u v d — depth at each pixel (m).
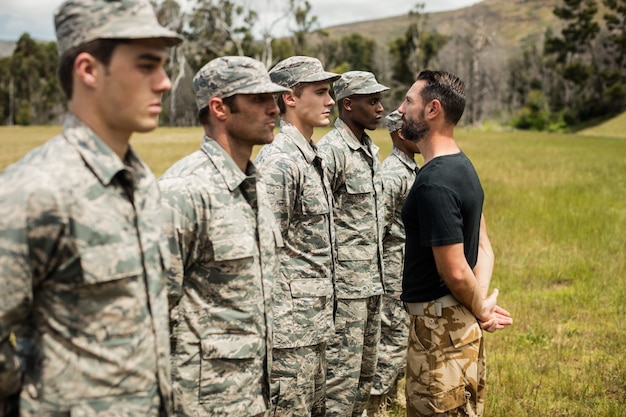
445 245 2.87
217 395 2.45
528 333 5.84
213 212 2.46
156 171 18.58
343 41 73.19
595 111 66.31
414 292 3.11
